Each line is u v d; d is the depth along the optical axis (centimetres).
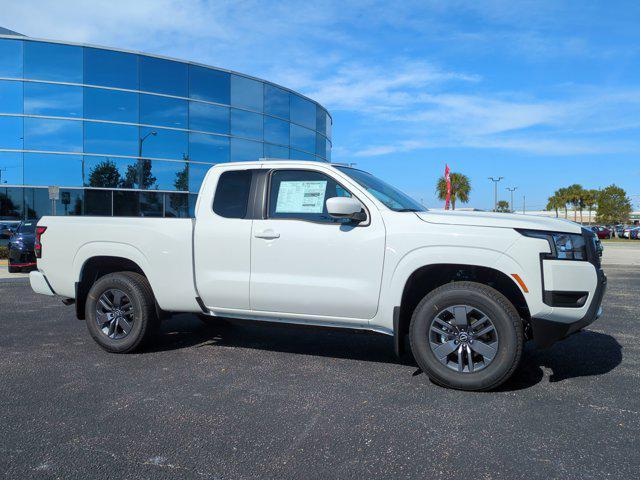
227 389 441
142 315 546
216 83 2430
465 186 6225
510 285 464
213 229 521
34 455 321
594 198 8794
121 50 2230
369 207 474
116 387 446
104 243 559
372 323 473
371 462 311
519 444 333
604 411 388
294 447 331
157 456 320
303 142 2839
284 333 658
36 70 2147
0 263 1730
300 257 487
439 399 416
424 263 446
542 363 516
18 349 578
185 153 2362
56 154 2175
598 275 431
